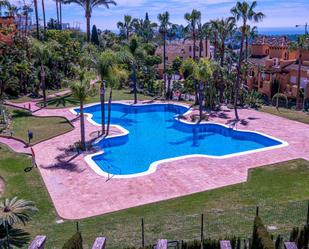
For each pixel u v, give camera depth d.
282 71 59.56
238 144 36.31
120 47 52.62
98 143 34.31
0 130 37.28
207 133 40.41
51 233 17.98
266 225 17.23
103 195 23.16
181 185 24.48
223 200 22.00
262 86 61.78
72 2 74.44
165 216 19.58
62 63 63.97
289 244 13.30
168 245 15.59
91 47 65.62
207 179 25.42
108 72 34.72
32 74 56.06
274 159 29.28
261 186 24.09
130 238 16.84
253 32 57.12
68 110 47.31
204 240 14.92
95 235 17.48
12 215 14.16
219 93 51.72
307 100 54.53
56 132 37.31
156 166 28.02
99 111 50.06
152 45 85.19
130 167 29.89
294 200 21.67
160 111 51.47
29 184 24.80
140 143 36.66
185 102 52.97
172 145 36.09
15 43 57.56
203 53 87.44
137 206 21.52
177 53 91.69
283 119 42.81
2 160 29.39
